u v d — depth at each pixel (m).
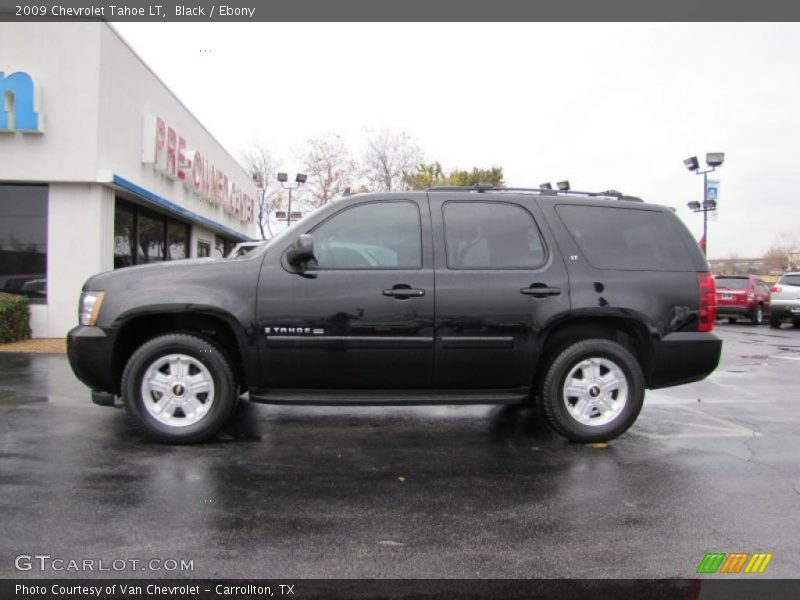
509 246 4.70
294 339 4.44
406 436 5.03
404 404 4.53
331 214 4.67
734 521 3.35
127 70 12.09
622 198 5.16
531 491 3.78
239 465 4.19
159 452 4.42
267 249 4.62
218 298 4.42
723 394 7.10
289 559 2.87
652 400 6.71
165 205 13.84
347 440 4.89
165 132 13.82
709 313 4.78
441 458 4.44
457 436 5.04
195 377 4.59
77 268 10.98
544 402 4.71
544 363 4.80
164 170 14.01
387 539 3.09
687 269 4.80
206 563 2.82
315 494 3.69
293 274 4.49
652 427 5.42
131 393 4.49
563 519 3.36
